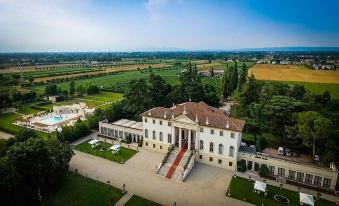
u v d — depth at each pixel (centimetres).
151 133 9625
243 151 8456
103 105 17175
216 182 7556
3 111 15725
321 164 8238
